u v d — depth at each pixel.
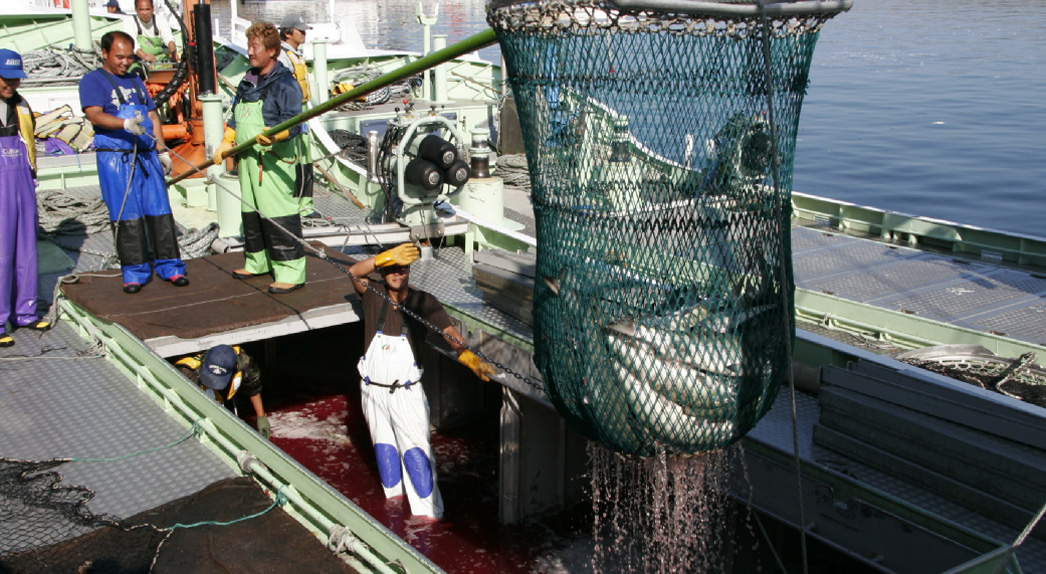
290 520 4.14
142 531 3.99
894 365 5.43
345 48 14.66
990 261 9.34
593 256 3.15
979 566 3.54
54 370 5.83
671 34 2.90
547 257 3.31
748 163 3.06
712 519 5.29
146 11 13.20
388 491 5.98
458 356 5.95
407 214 7.93
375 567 3.71
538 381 5.50
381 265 5.44
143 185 6.34
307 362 8.68
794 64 3.08
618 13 2.82
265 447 4.35
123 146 6.16
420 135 7.94
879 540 4.54
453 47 3.42
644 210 3.09
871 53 44.34
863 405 4.94
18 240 6.16
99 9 15.21
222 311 6.12
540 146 3.20
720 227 3.09
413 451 5.82
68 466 4.65
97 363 5.95
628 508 5.91
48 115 10.91
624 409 3.22
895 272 8.97
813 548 5.90
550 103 3.11
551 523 6.11
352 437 7.19
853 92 34.69
